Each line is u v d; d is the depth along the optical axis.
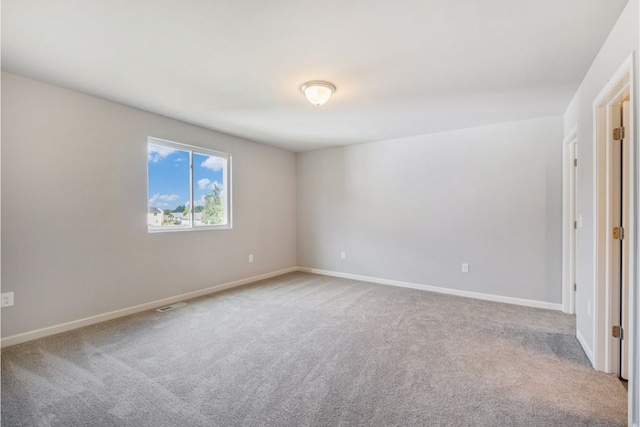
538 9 1.69
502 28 1.87
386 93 2.88
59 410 1.72
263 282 4.78
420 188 4.40
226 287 4.39
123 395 1.86
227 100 3.08
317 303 3.70
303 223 5.64
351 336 2.73
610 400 1.80
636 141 1.51
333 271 5.29
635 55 1.54
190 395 1.86
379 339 2.66
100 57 2.25
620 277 2.05
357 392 1.89
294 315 3.27
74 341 2.61
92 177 2.99
